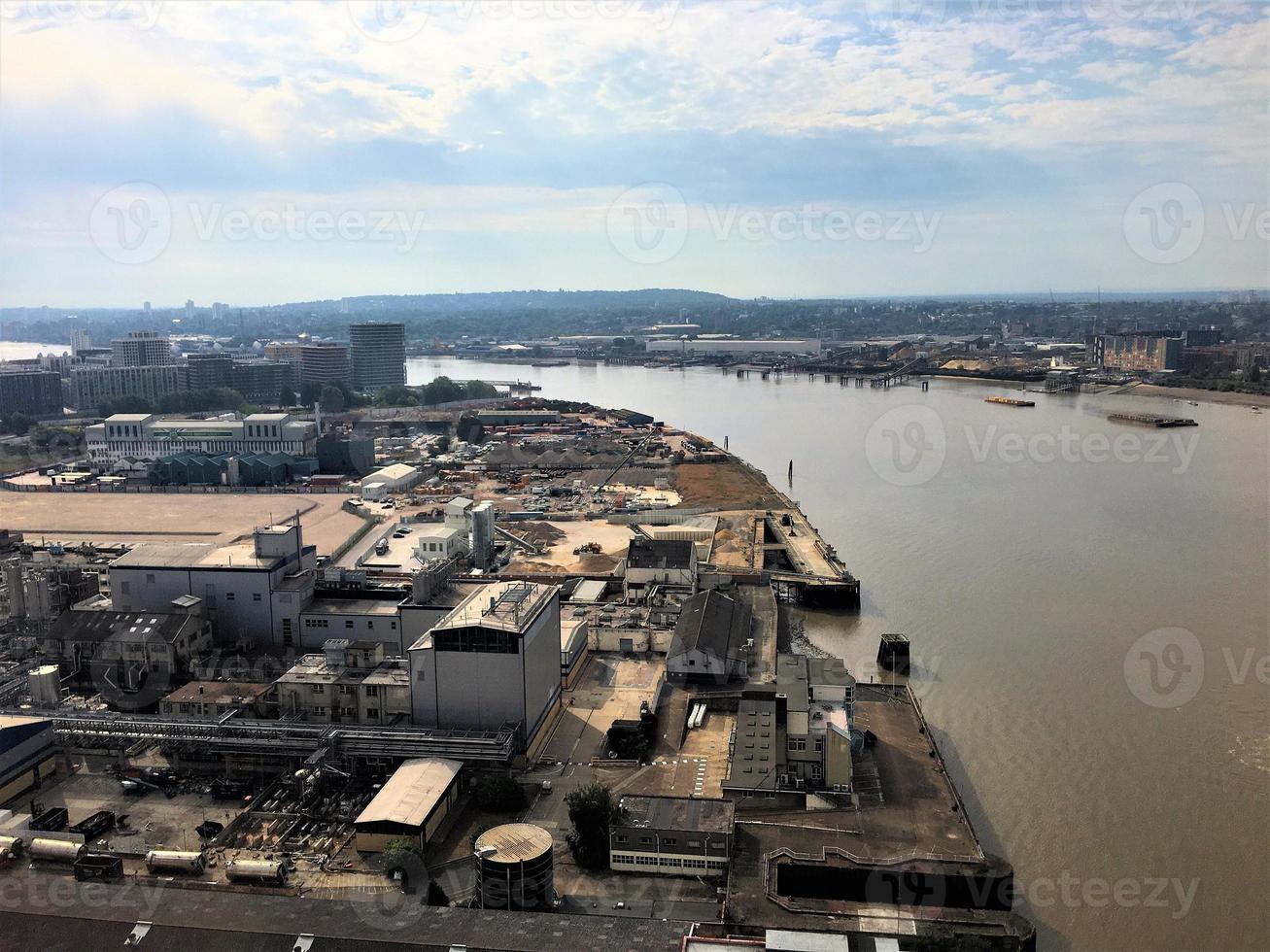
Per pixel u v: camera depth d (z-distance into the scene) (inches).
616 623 5876.0
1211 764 4284.0
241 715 4338.1
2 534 7701.8
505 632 4111.7
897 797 3875.5
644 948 2709.2
